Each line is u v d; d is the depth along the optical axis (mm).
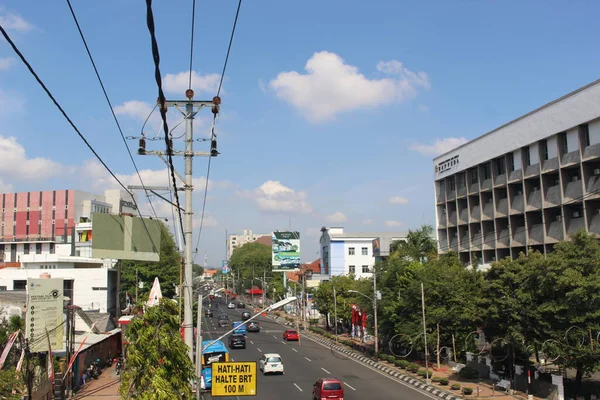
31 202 106062
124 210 100500
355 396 31312
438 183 62562
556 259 29750
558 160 42688
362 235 96312
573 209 42500
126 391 14422
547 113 44000
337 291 67312
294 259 103500
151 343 14375
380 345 52625
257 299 134500
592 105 39312
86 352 39281
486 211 53250
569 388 31656
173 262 66375
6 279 56812
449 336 42281
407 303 43031
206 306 106188
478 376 37562
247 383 20000
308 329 77062
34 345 31734
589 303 27688
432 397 31391
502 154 49875
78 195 105812
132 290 63125
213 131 18844
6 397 19547
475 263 41531
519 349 35281
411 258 55531
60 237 90812
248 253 151500
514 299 32000
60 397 30469
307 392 32062
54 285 33031
